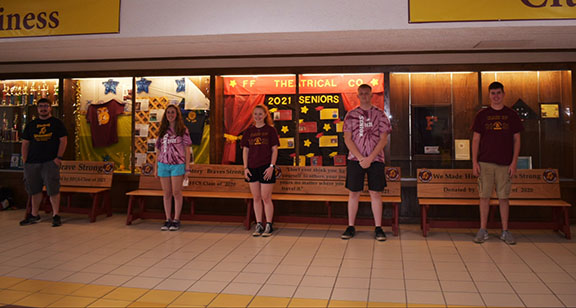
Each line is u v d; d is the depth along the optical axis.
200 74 6.85
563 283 3.73
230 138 6.92
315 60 6.54
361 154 5.35
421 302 3.32
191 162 7.01
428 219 6.39
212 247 5.04
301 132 6.74
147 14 5.36
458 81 6.51
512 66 6.20
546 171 5.74
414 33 5.16
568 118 6.25
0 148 7.76
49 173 6.18
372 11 4.97
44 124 6.24
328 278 3.91
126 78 7.22
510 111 5.23
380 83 6.54
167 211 6.01
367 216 6.54
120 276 3.99
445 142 6.53
